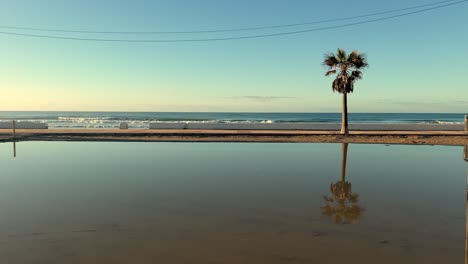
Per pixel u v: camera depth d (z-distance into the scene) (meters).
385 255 4.95
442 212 7.05
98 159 14.44
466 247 5.21
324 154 16.05
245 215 6.83
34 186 9.37
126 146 19.36
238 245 5.30
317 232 5.88
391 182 10.02
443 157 15.06
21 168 12.22
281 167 12.51
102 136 24.73
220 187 9.31
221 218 6.64
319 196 8.38
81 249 5.14
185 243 5.38
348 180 10.25
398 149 18.08
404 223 6.36
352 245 5.30
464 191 8.91
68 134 25.66
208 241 5.46
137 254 4.96
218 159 14.47
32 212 6.99
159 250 5.11
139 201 7.86
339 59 24.56
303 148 18.47
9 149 17.89
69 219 6.54
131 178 10.50
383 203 7.75
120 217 6.69
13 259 4.79
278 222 6.42
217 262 4.72
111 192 8.73
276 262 4.73
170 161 13.91
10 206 7.42
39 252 5.02
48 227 6.09
